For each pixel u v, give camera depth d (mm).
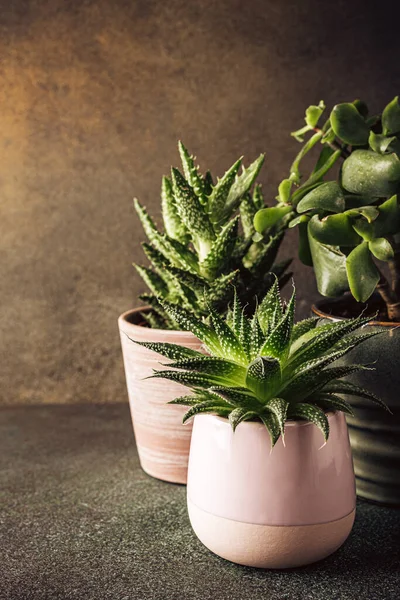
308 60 1090
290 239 1132
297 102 1099
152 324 920
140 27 1087
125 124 1109
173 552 725
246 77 1096
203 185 875
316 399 681
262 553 657
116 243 1141
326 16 1079
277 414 613
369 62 1087
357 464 822
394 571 686
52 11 1087
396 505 814
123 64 1096
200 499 678
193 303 864
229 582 667
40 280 1155
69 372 1178
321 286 817
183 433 857
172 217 921
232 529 657
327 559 708
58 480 902
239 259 883
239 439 651
